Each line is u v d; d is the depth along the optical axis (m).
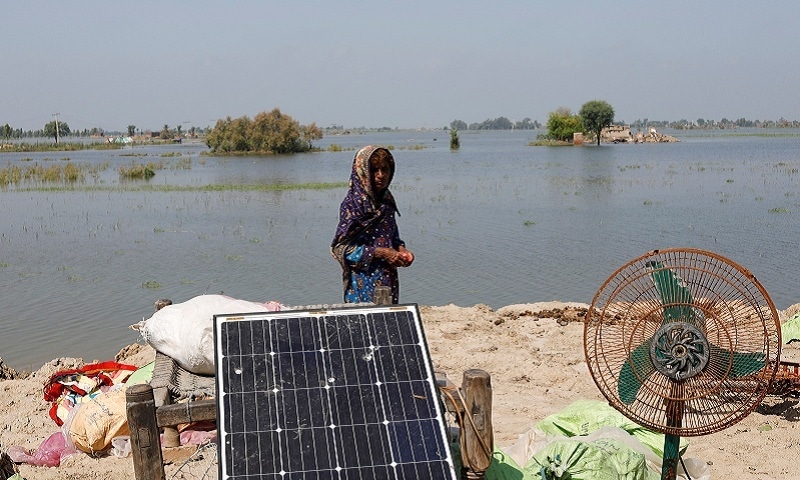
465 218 28.34
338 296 16.42
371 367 4.59
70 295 16.66
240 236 24.86
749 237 22.91
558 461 5.43
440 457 4.24
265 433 4.25
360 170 6.16
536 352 10.20
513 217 28.45
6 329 13.98
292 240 23.89
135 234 25.66
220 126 112.38
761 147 98.00
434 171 57.94
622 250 21.14
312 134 131.25
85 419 6.77
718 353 5.01
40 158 96.31
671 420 5.09
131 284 17.73
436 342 10.69
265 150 110.25
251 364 4.55
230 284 17.62
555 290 16.67
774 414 7.88
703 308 5.02
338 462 4.16
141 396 4.62
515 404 8.16
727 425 5.01
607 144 130.62
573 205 32.12
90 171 61.00
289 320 4.80
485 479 5.08
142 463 4.66
